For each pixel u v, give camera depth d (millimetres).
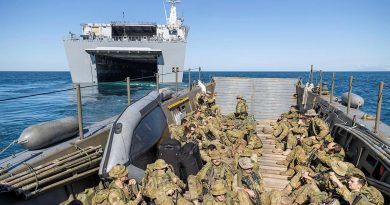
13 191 5480
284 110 20594
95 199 6574
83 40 38219
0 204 5387
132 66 50594
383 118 26047
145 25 43031
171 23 44625
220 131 13109
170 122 14391
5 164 6266
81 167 6977
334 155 9125
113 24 42625
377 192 5992
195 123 13125
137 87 43750
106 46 38312
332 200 6148
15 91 49438
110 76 45656
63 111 26922
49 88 54812
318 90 18672
